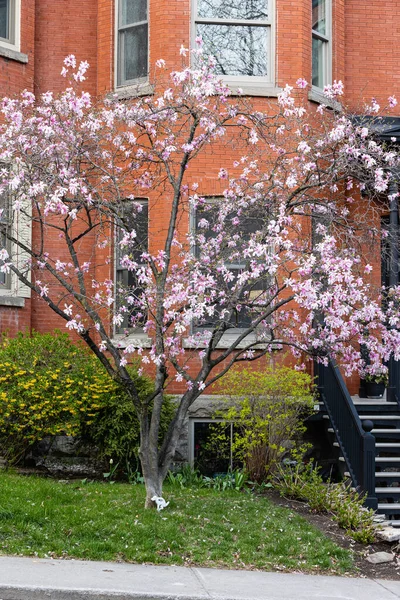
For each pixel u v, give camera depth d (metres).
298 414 12.91
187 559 8.84
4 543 8.62
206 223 11.18
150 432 10.30
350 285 9.88
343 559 9.40
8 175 10.13
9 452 12.41
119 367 10.25
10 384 11.96
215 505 10.67
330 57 14.90
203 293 9.84
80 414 12.04
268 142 11.41
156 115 10.83
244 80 14.01
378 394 14.42
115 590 7.46
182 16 13.88
